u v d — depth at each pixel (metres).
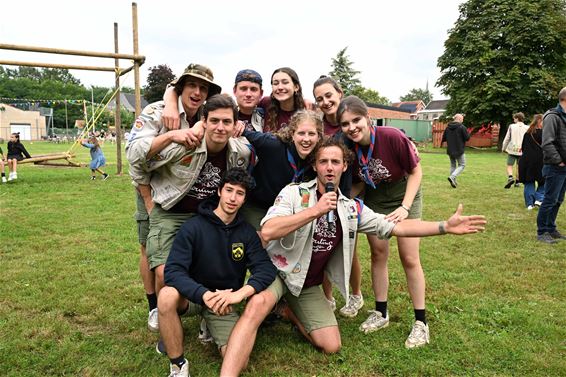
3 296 3.60
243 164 2.83
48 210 7.24
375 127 2.92
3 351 2.73
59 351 2.74
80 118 67.56
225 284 2.68
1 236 5.52
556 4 26.72
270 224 2.61
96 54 10.04
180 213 2.88
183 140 2.52
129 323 3.15
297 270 2.77
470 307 3.43
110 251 4.92
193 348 2.86
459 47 28.77
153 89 50.44
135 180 2.83
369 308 3.50
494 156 21.92
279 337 3.03
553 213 5.44
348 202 2.82
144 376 2.52
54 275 4.12
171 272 2.47
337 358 2.71
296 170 2.84
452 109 29.42
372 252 3.12
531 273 4.20
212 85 2.76
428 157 20.86
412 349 2.81
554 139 5.10
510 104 26.05
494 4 27.02
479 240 5.41
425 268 4.37
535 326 3.06
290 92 3.33
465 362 2.66
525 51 26.27
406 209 2.83
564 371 2.54
